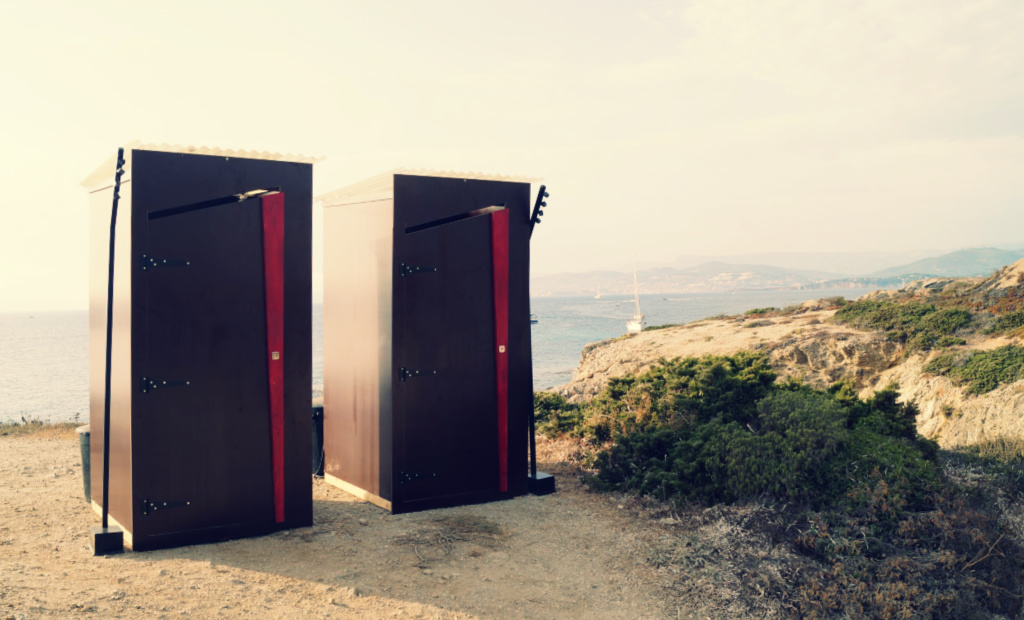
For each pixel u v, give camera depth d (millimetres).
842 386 9234
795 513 7070
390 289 7770
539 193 8562
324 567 6027
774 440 7672
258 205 6816
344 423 8836
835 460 7547
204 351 6566
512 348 8492
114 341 6734
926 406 16609
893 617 5520
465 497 8164
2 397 55875
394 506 7730
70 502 8039
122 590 5066
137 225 6203
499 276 8383
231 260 6695
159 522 6363
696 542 6703
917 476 7469
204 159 6516
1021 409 13711
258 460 6875
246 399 6801
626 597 5715
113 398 6781
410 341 7824
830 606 5602
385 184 7859
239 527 6766
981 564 6273
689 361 10758
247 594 5285
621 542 6926
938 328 19609
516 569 6191
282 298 6957
